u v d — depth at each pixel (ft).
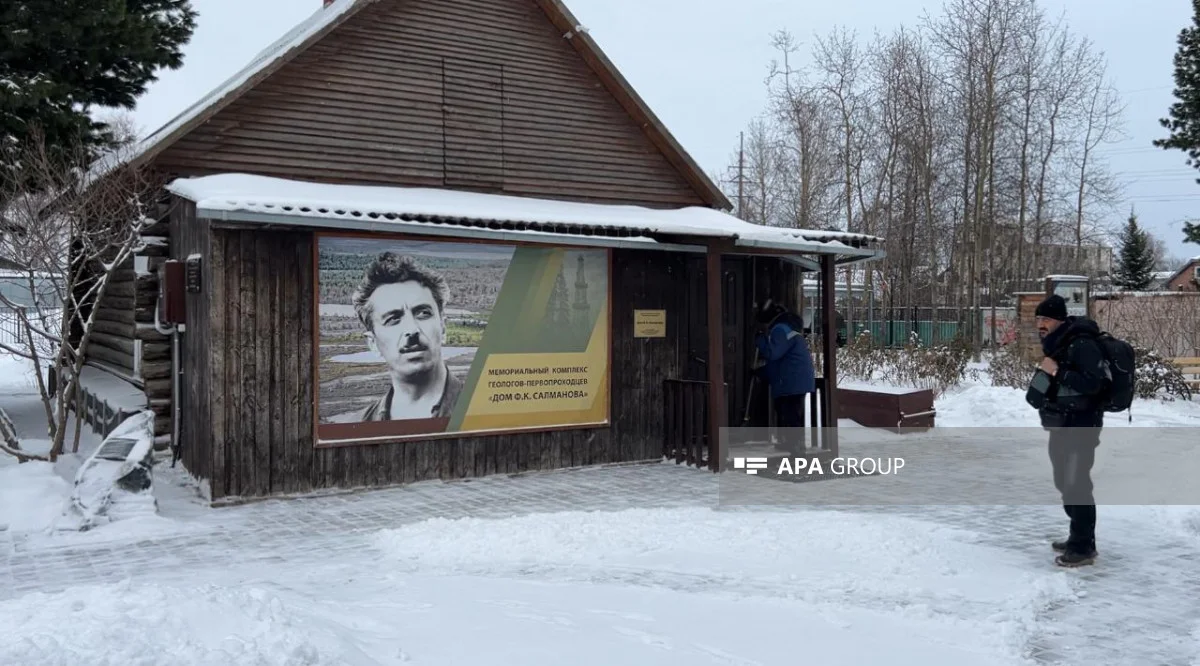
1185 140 82.07
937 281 124.88
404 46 34.73
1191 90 81.71
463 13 35.96
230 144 31.76
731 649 16.51
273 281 29.37
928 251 120.78
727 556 22.75
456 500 29.89
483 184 36.29
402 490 31.27
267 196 28.50
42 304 41.50
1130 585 21.17
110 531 25.13
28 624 14.49
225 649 13.84
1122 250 158.40
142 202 31.89
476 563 22.22
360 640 16.19
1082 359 22.30
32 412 50.57
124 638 13.71
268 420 29.35
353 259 30.76
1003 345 94.32
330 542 24.53
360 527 26.22
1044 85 105.09
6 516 25.84
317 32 32.35
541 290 34.58
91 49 43.80
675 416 37.24
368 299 31.07
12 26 40.93
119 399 36.09
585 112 38.91
